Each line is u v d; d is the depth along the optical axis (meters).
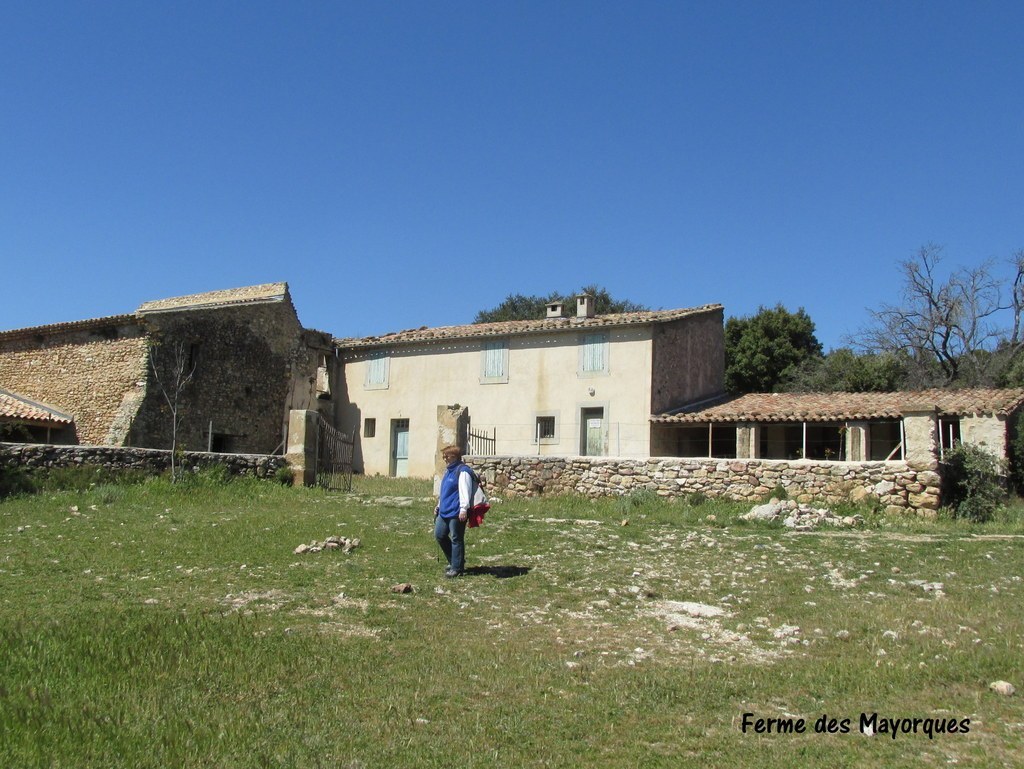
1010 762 4.84
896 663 6.63
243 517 14.57
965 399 24.89
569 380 29.17
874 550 11.86
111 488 16.72
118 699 5.54
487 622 7.83
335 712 5.47
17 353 29.48
